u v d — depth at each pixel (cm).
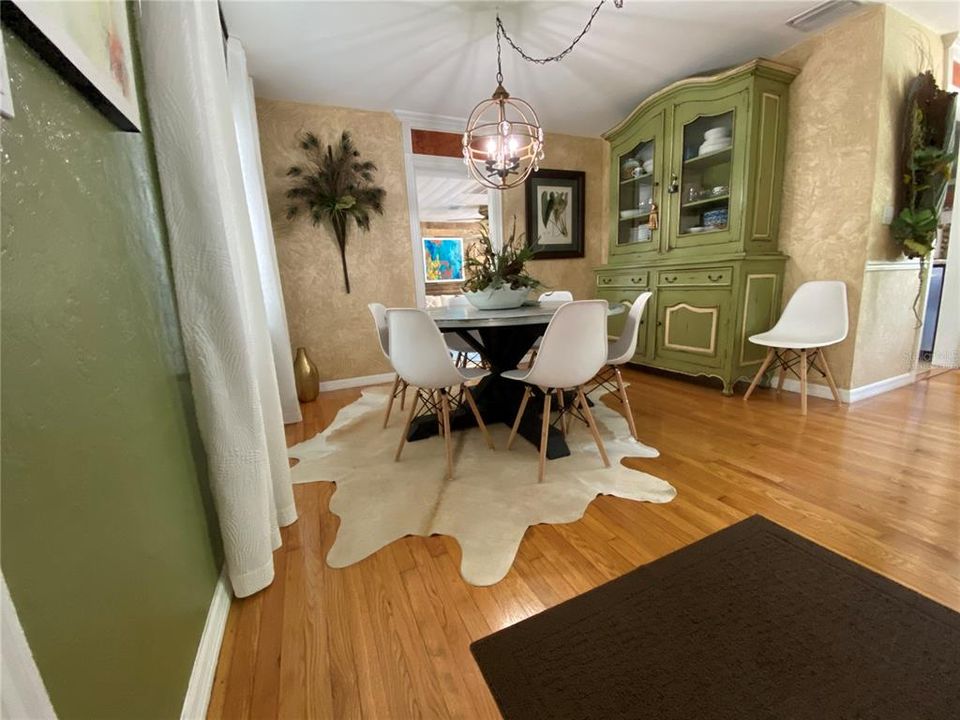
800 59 265
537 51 257
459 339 301
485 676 94
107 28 73
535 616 110
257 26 221
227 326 110
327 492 181
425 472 194
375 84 292
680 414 258
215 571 115
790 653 96
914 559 124
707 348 300
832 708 83
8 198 48
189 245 104
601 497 167
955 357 303
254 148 254
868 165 240
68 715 50
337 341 352
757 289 282
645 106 328
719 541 137
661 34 245
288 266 328
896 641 97
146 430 82
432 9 211
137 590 70
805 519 146
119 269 77
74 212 63
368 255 352
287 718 87
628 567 127
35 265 52
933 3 226
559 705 87
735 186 279
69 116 63
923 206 249
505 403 253
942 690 85
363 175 338
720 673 92
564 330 164
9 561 43
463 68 275
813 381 281
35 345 51
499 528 149
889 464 182
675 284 322
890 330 276
